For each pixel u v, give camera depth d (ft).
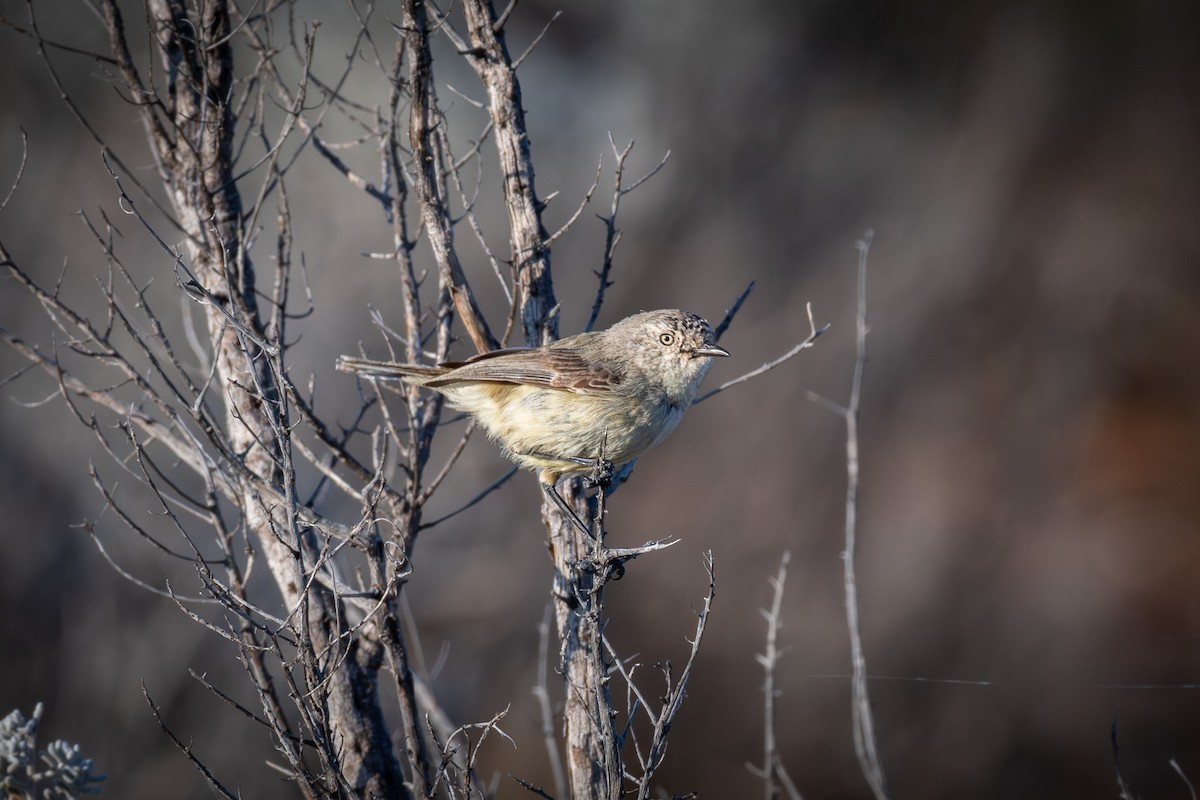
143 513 40.73
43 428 42.27
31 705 38.60
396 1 52.75
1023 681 54.34
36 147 49.47
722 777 49.49
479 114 59.47
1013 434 67.87
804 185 74.69
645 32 74.18
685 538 65.00
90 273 45.16
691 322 23.95
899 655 58.95
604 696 17.80
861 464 67.46
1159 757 45.75
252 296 22.30
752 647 58.59
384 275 56.70
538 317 23.39
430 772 20.86
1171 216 72.69
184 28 22.82
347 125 53.78
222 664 39.32
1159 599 58.44
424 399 23.21
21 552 40.27
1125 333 70.95
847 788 49.70
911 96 75.97
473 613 56.59
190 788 36.76
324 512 43.93
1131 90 74.84
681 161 73.15
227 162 22.82
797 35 75.36
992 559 62.80
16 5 49.60
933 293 71.97
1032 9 74.74
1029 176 74.64
